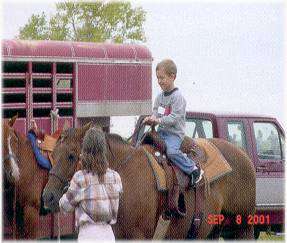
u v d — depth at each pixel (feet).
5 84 34.42
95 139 24.80
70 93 36.58
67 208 24.88
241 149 34.86
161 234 30.22
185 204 30.68
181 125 30.40
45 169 32.73
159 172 29.66
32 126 34.68
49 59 35.29
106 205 24.66
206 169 31.94
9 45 33.83
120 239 28.63
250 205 34.27
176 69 30.37
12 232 32.30
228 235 34.81
